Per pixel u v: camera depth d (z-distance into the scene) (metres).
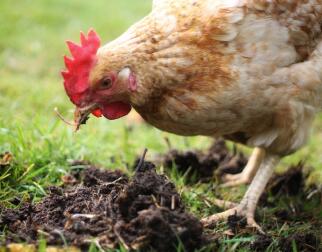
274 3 0.66
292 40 0.67
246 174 0.81
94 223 0.62
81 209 0.65
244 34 0.65
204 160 0.84
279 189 0.81
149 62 0.64
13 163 0.75
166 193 0.62
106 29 1.55
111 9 1.77
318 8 0.68
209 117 0.66
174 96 0.65
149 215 0.59
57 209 0.65
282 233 0.69
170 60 0.64
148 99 0.66
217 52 0.65
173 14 0.66
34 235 0.62
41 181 0.75
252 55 0.65
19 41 1.40
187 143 0.92
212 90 0.64
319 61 0.69
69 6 1.74
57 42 1.43
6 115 0.93
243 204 0.71
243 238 0.66
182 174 0.83
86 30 1.53
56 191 0.70
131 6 1.84
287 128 0.68
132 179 0.65
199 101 0.65
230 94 0.65
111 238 0.59
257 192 0.72
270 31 0.66
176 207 0.62
